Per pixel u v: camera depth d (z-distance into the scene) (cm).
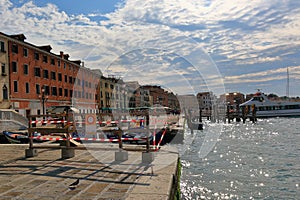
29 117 879
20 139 1703
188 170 1248
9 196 473
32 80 3278
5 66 2877
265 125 4306
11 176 608
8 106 2870
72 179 577
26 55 3206
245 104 5962
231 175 1150
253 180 1069
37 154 888
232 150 1873
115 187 514
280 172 1197
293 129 3509
